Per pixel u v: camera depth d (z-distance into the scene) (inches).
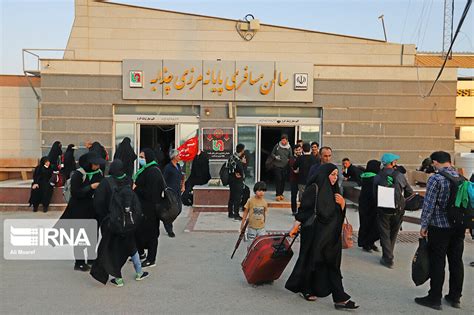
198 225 391.5
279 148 502.3
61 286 234.8
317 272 211.8
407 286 241.4
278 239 232.7
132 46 657.6
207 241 336.5
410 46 663.1
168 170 350.9
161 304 209.8
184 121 631.2
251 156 633.0
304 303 213.2
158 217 269.4
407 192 286.4
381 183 279.6
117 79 624.1
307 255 214.1
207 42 658.8
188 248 315.6
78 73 622.5
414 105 626.2
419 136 626.8
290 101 625.0
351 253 310.7
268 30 661.3
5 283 239.5
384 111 626.2
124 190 232.1
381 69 625.9
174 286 235.6
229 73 622.2
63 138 624.7
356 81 625.9
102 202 236.8
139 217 233.0
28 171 668.7
